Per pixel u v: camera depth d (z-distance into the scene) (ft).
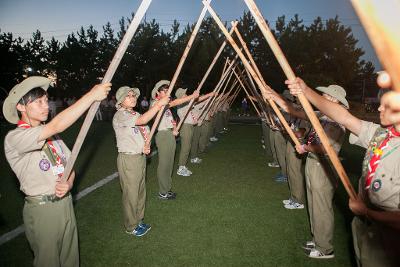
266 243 12.53
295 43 100.01
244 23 100.68
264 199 17.57
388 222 5.64
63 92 113.29
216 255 11.64
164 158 17.07
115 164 25.64
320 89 10.70
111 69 6.22
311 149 10.87
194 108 25.40
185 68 95.71
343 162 26.25
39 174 7.48
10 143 7.14
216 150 32.78
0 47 90.84
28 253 11.66
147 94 102.27
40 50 119.14
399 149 5.69
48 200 7.58
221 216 15.16
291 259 11.37
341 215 15.19
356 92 128.77
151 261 11.26
